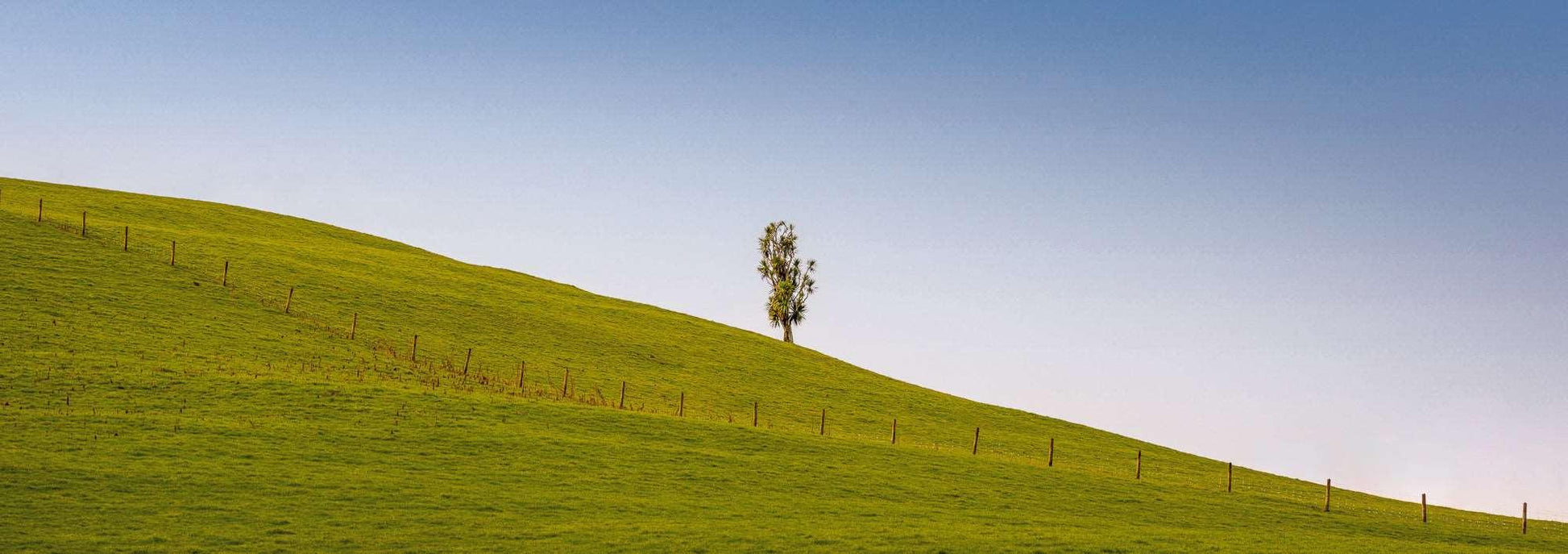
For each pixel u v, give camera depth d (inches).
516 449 1946.4
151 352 2445.9
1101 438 3828.7
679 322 4859.7
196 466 1620.3
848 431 3125.0
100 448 1663.4
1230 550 1534.2
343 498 1526.8
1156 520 1920.5
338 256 4463.6
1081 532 1640.0
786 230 5772.6
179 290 3149.6
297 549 1262.3
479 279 4753.9
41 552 1180.5
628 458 1973.4
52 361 2231.8
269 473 1628.9
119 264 3314.5
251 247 4128.9
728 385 3602.4
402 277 4247.0
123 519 1334.9
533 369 3186.5
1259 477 3299.7
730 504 1694.1
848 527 1562.5
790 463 2100.1
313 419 2014.0
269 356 2615.7
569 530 1427.2
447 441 1957.4
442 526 1412.4
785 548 1375.5
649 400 3051.2
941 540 1472.7
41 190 4660.4
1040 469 2409.0
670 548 1346.0
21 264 3068.4
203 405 2041.1
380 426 2016.5
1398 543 1791.3
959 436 3348.9
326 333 3031.5
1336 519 2107.5
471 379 2819.9
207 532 1302.9
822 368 4399.6
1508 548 1907.0
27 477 1466.5
